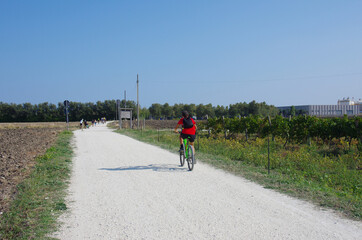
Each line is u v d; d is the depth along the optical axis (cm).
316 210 491
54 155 1144
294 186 646
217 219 454
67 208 517
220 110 11888
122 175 799
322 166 970
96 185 688
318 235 388
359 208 492
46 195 595
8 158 1081
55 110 13600
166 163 991
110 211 500
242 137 2130
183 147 898
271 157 1064
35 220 453
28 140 1942
